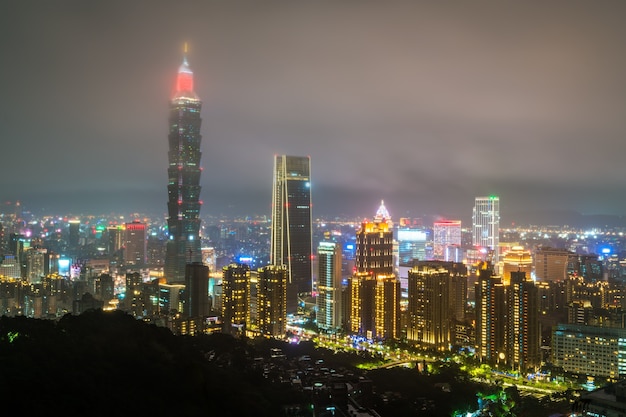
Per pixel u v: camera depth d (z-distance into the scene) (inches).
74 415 7037.4
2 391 6993.1
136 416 7504.9
